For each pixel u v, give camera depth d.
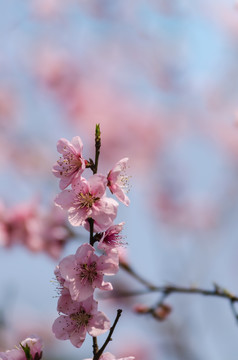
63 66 11.82
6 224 8.38
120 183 3.37
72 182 3.23
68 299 3.15
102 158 11.49
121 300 8.59
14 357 3.35
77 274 3.10
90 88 11.76
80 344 3.12
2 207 8.46
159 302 5.99
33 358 3.34
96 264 3.10
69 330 3.14
